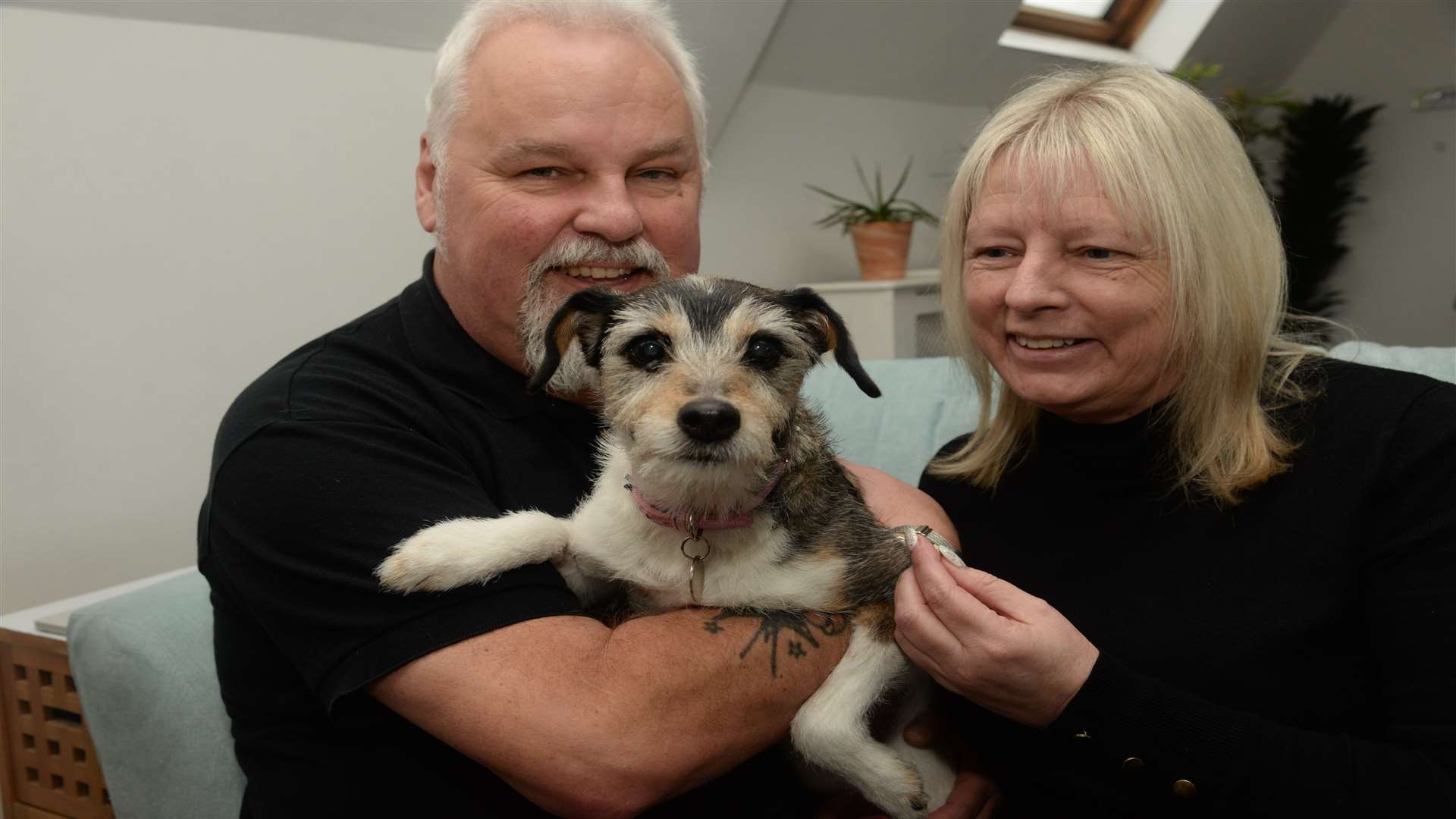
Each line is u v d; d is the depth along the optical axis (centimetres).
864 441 253
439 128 170
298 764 143
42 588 288
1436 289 676
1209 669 137
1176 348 145
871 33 474
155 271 297
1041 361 150
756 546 146
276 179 319
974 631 128
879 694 144
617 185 167
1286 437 144
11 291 271
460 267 167
